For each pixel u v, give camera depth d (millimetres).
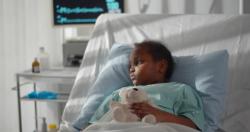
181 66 1821
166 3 2768
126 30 2176
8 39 2877
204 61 1794
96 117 1699
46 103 3037
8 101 2951
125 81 1865
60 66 2895
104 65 2062
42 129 2771
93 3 2721
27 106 3002
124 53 1965
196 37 2029
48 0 2869
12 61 2906
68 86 2945
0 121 2969
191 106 1576
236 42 1957
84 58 2156
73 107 1944
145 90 1640
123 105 1521
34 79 2520
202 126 1549
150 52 1715
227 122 1789
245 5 2396
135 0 2809
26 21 2889
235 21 2006
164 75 1769
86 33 2984
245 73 1886
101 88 1860
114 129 1429
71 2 2738
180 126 1463
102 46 2166
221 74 1753
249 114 1802
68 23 2773
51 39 2939
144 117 1470
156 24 2143
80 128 1743
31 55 2926
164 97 1613
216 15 2072
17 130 3004
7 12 2848
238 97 1849
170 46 2041
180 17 2123
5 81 2924
